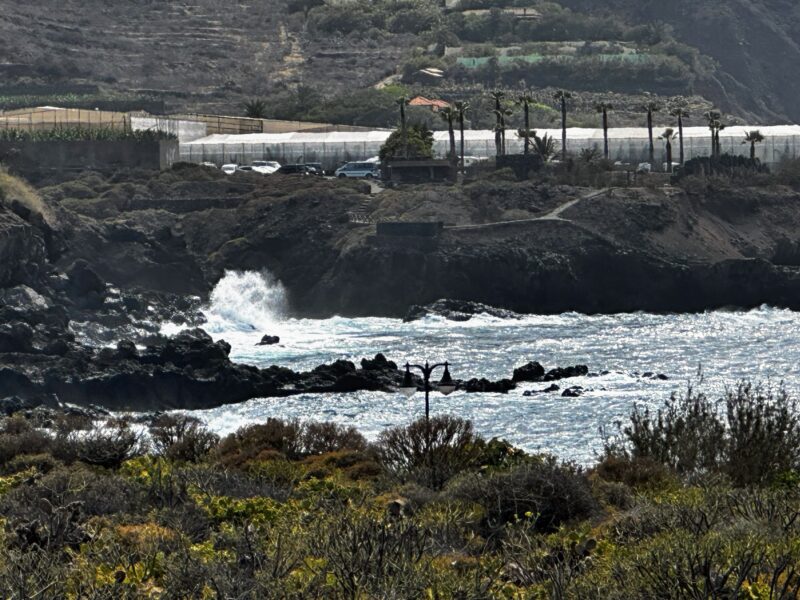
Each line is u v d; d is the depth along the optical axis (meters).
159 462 157.25
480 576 88.44
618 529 107.62
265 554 95.94
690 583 79.19
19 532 105.75
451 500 124.06
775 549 87.25
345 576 85.06
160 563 95.69
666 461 166.00
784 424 161.75
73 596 88.94
